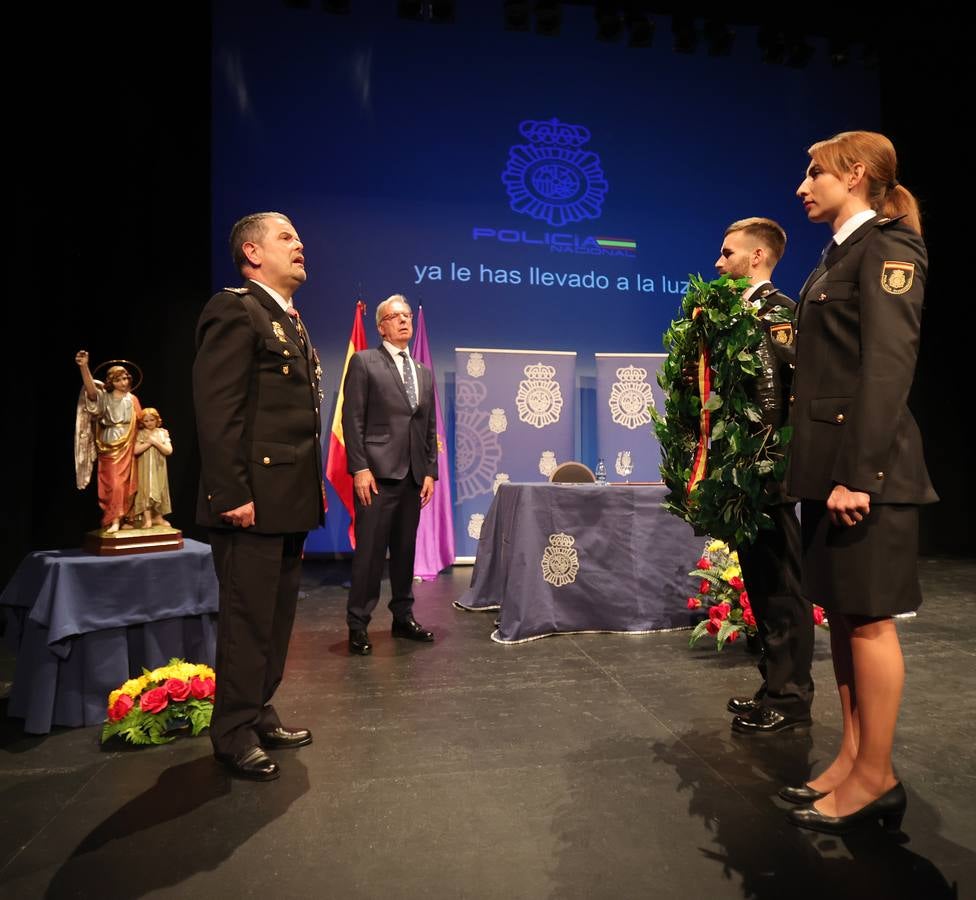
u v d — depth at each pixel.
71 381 4.69
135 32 4.96
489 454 5.39
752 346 1.82
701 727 2.14
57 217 4.65
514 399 5.43
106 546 2.30
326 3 5.49
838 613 1.50
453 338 5.72
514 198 5.84
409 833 1.54
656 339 6.05
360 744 2.04
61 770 1.89
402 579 3.22
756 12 5.97
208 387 1.78
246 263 1.97
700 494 1.87
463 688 2.52
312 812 1.64
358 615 3.01
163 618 2.33
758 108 6.25
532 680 2.60
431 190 5.71
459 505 5.37
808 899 1.29
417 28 5.70
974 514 6.06
